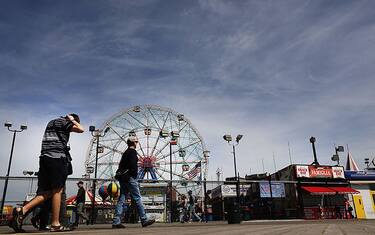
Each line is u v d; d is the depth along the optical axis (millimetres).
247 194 27172
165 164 32812
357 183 30094
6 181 13312
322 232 2820
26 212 3992
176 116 35875
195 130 35156
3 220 12297
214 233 2846
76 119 4695
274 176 32281
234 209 10352
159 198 20250
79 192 11555
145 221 6379
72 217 15094
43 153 4203
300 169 28562
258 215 24734
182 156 33594
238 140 25250
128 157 6410
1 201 13070
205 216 17562
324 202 28078
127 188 6469
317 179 28812
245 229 3746
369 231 2980
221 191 27078
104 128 32594
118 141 32656
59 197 4219
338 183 29250
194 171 33062
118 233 3041
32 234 3061
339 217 26922
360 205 29609
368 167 35219
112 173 30906
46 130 4352
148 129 33906
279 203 29078
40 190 4176
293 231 3068
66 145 4398
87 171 30281
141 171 31766
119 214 6406
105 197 18016
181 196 18266
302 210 26984
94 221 15531
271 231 3111
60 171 4184
